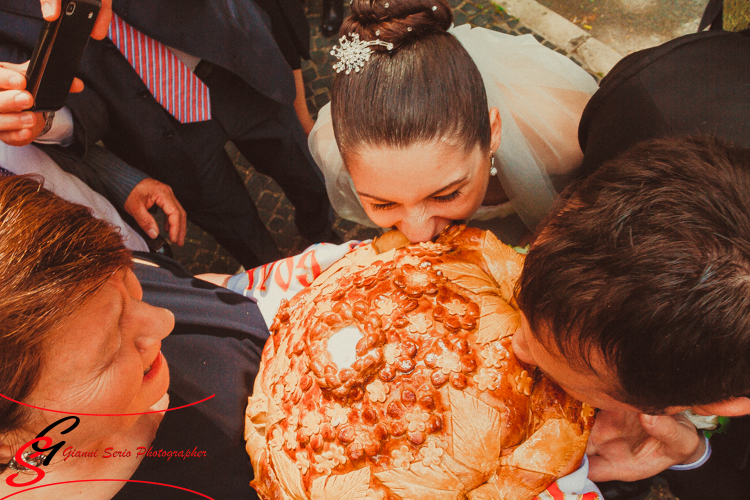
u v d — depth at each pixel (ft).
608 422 2.91
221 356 3.48
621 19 9.55
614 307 1.54
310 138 6.13
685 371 1.59
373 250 3.14
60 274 1.86
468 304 2.32
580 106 4.86
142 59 5.12
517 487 2.15
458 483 2.09
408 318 2.25
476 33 5.33
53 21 3.50
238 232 7.43
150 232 5.69
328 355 2.27
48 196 2.14
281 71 6.12
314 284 3.09
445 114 2.68
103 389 2.15
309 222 8.27
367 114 2.72
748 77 2.91
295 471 2.28
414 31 2.87
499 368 2.17
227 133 6.23
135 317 2.47
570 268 1.64
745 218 1.52
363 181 3.02
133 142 5.66
